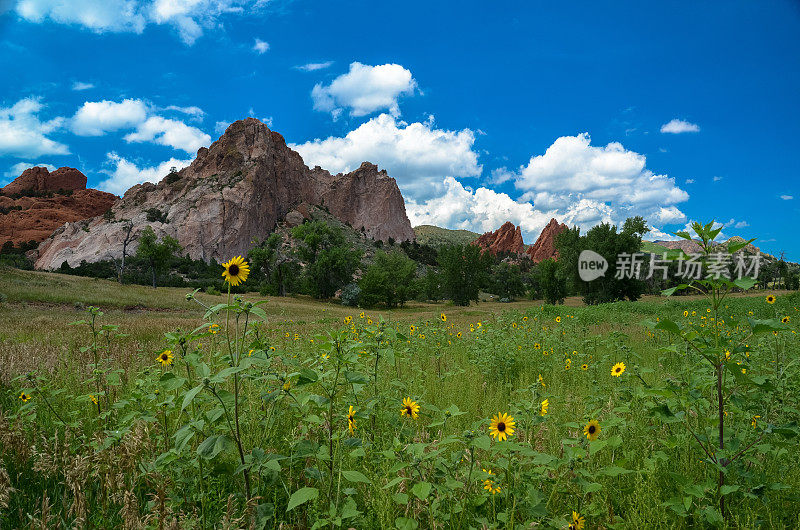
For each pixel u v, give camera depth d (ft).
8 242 521.65
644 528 8.18
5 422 11.38
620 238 165.89
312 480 9.85
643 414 12.30
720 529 8.18
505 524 7.80
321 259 225.15
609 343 28.63
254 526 7.59
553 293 219.82
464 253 234.79
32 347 23.41
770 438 11.07
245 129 596.29
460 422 14.60
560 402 15.83
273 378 9.28
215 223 463.83
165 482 8.39
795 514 9.05
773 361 16.69
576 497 9.06
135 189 565.53
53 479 10.26
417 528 7.64
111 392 15.58
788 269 272.31
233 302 8.25
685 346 14.69
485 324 32.99
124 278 248.32
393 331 13.52
